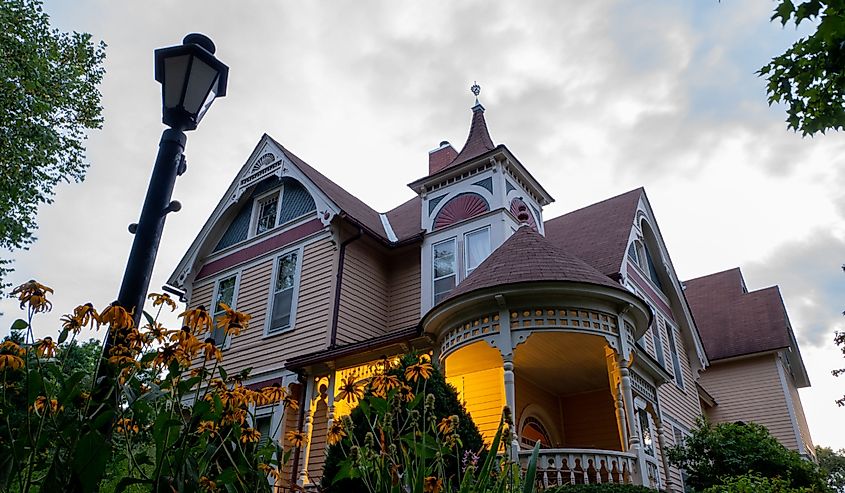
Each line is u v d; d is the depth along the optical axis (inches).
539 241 376.8
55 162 560.4
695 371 706.8
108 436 90.7
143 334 101.0
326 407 448.8
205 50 160.9
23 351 89.1
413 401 133.0
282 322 522.9
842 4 164.4
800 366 877.2
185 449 87.2
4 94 505.0
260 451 111.0
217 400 94.3
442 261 517.0
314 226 547.5
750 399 747.4
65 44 573.6
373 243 553.9
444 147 653.3
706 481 440.5
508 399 308.7
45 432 83.6
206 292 610.9
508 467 134.2
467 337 341.1
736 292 895.7
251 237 605.3
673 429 569.0
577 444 457.1
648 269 652.1
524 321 326.3
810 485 414.6
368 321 518.0
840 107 188.1
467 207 523.8
